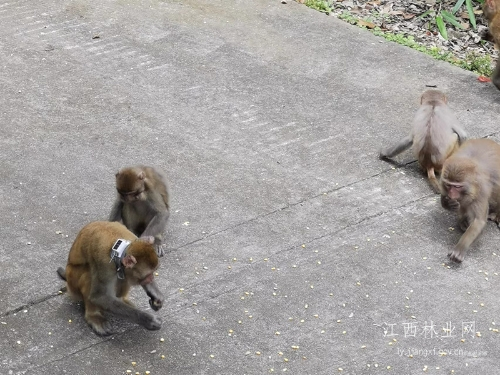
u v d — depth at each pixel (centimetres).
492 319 676
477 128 811
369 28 933
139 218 706
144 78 845
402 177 767
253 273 695
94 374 639
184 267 696
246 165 770
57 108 810
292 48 889
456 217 737
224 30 905
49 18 908
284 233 721
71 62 857
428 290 690
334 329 667
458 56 916
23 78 837
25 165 759
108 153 773
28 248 701
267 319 670
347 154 782
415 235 724
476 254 715
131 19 912
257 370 645
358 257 707
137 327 663
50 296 675
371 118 816
